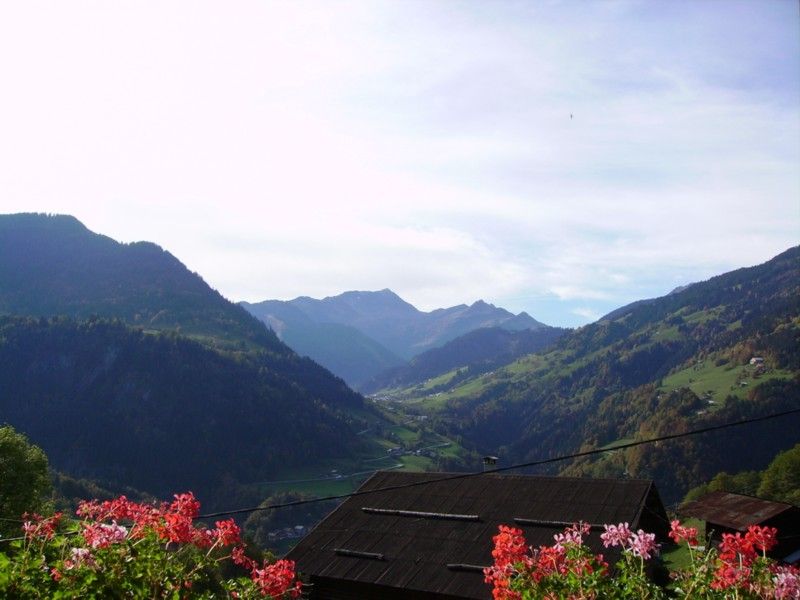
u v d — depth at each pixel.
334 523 24.69
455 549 21.58
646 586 7.79
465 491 24.91
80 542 7.71
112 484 141.25
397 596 20.73
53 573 7.30
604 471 158.88
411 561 21.53
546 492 23.62
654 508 24.25
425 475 26.61
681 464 146.88
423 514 23.83
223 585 8.60
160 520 8.33
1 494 38.00
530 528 21.72
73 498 104.25
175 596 7.63
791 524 33.78
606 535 8.48
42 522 8.20
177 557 8.27
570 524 21.30
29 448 42.28
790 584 7.12
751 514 34.41
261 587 8.55
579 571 8.04
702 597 7.61
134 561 7.63
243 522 135.62
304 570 22.30
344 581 21.80
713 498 38.53
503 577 8.62
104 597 7.16
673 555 23.92
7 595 6.90
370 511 24.83
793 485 91.19
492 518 22.78
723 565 7.51
